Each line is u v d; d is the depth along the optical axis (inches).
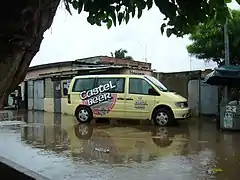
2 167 269.3
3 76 70.7
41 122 660.7
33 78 1020.5
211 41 706.2
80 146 389.7
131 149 369.4
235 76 492.7
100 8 107.9
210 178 253.4
